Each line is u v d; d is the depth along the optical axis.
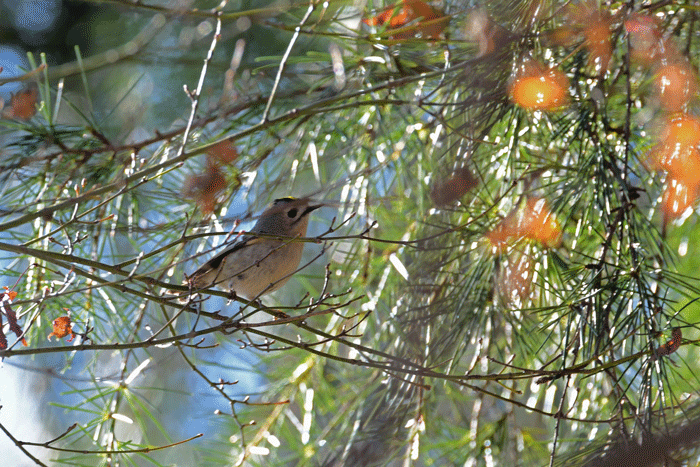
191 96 6.59
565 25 6.52
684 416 5.69
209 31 11.39
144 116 11.19
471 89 6.68
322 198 8.02
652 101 6.63
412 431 7.37
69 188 7.30
